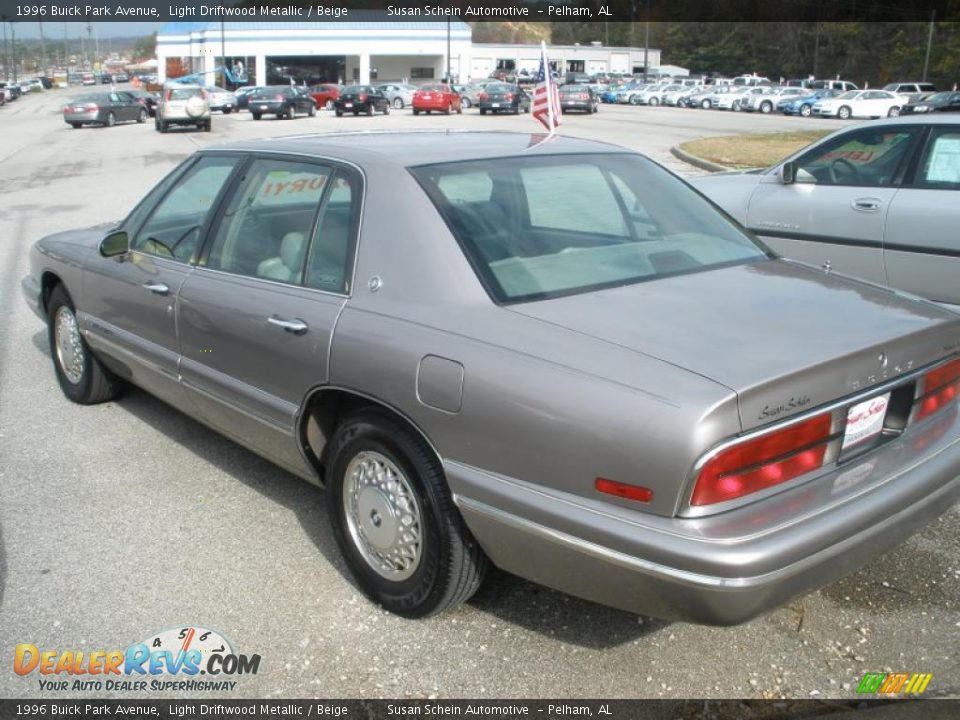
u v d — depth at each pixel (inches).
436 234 124.6
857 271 253.3
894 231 241.9
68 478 177.3
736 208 279.3
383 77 3058.6
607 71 3764.8
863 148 255.9
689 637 125.3
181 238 170.4
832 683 116.3
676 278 129.3
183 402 171.3
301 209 144.6
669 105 2372.0
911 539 150.6
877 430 112.7
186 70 3245.6
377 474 127.9
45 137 1251.8
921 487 109.6
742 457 97.2
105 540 153.1
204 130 1317.7
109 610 133.3
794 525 97.7
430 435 115.4
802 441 102.1
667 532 96.0
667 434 95.5
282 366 138.0
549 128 262.1
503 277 121.0
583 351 105.9
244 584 139.7
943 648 123.0
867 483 106.1
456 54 3038.9
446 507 117.0
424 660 121.3
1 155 970.1
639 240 137.6
